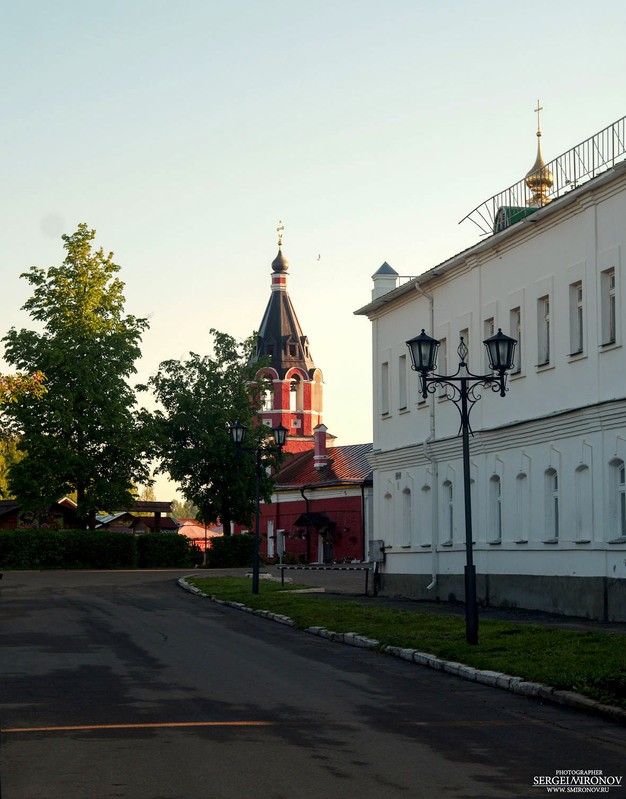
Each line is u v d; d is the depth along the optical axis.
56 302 64.44
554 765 9.65
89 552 62.66
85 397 63.03
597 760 9.88
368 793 8.51
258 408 76.12
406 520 37.47
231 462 73.62
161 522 92.12
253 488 73.69
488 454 31.30
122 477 64.56
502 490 30.45
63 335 63.19
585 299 25.95
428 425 35.44
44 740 10.70
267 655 19.05
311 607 28.77
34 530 61.69
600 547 25.05
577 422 26.16
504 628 20.80
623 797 8.48
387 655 19.02
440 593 34.41
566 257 26.92
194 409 73.81
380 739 10.89
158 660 18.11
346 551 81.38
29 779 8.95
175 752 10.11
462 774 9.24
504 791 8.62
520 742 10.78
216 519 75.19
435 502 34.81
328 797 8.37
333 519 83.25
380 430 39.31
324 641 21.80
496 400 30.67
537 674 14.61
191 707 12.88
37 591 41.72
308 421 108.00
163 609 31.61
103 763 9.59
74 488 64.56
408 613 25.56
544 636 18.98
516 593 29.42
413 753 10.16
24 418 62.31
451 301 33.81
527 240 28.95
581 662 15.52
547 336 28.44
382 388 39.44
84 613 29.88
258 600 32.59
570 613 26.47
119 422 63.34
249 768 9.41
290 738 10.88
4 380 47.28
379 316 39.53
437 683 15.32
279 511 89.75
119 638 22.33
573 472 26.45
